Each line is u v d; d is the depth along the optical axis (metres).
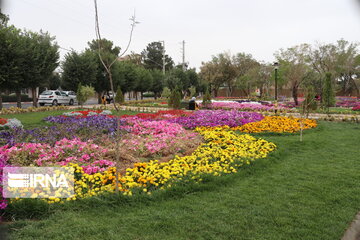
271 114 17.53
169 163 5.96
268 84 46.47
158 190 4.48
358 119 15.38
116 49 43.34
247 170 5.80
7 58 19.14
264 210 3.99
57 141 7.30
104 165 5.85
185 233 3.36
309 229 3.50
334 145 8.52
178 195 4.45
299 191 4.77
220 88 54.28
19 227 3.42
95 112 16.56
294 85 28.08
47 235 3.23
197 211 3.92
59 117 13.43
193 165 5.84
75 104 31.11
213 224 3.58
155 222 3.57
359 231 3.51
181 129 10.11
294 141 8.94
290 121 12.71
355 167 6.21
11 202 3.78
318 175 5.65
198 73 49.44
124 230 3.38
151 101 35.88
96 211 3.85
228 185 5.04
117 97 26.30
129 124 10.98
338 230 3.50
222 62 47.09
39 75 21.59
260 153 7.02
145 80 40.03
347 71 39.94
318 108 21.88
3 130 9.40
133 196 4.20
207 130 10.64
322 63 30.28
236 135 9.38
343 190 4.80
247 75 46.66
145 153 6.80
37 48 22.08
